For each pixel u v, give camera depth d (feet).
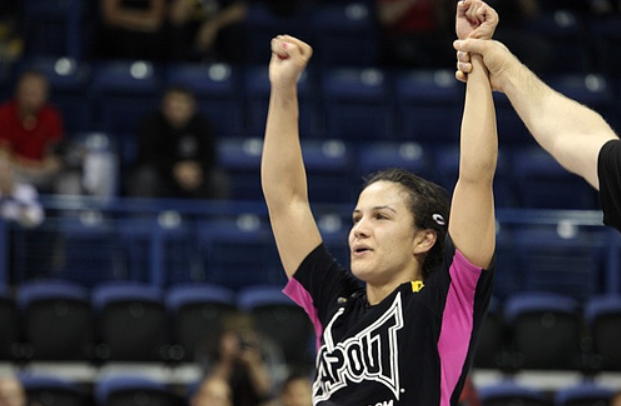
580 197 81.76
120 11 87.66
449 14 93.45
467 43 21.43
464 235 21.65
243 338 56.44
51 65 84.99
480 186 21.57
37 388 57.31
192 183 73.00
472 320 21.68
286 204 24.35
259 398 55.98
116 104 83.82
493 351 65.87
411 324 21.70
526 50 91.66
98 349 63.36
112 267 69.05
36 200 68.49
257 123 85.97
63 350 62.90
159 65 88.07
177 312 64.13
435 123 88.28
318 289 23.63
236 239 71.05
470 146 21.56
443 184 80.43
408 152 81.76
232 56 90.07
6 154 67.62
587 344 67.67
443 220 23.00
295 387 54.24
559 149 18.98
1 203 66.80
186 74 86.74
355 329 22.13
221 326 63.93
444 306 21.68
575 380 66.23
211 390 53.83
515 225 77.82
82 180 72.02
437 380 21.44
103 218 71.05
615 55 98.94
